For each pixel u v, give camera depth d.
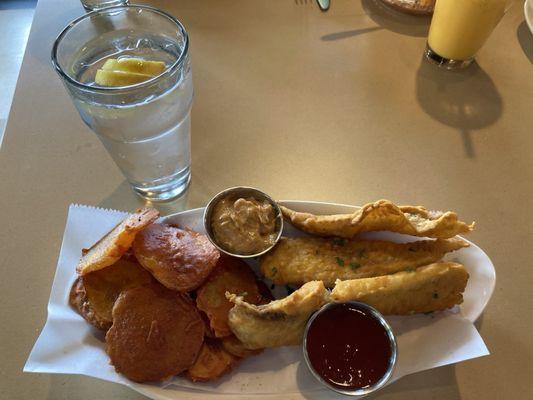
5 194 0.36
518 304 0.32
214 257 0.29
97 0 0.48
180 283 0.28
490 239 0.35
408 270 0.29
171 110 0.28
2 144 0.39
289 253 0.30
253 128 0.41
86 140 0.39
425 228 0.29
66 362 0.26
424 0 0.48
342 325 0.28
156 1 0.50
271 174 0.38
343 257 0.30
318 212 0.32
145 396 0.28
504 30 0.48
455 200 0.37
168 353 0.27
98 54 0.31
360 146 0.40
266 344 0.27
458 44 0.42
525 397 0.28
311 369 0.26
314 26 0.49
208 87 0.43
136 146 0.30
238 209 0.30
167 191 0.36
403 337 0.29
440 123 0.41
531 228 0.35
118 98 0.25
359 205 0.36
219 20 0.49
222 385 0.27
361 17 0.50
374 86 0.44
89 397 0.28
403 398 0.28
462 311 0.29
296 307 0.26
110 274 0.29
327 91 0.43
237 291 0.29
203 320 0.28
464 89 0.44
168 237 0.29
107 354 0.27
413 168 0.38
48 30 0.47
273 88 0.44
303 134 0.40
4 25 0.74
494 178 0.38
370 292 0.27
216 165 0.38
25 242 0.34
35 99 0.42
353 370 0.26
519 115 0.42
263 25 0.49
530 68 0.45
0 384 0.28
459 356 0.27
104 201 0.36
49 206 0.36
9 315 0.31
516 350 0.30
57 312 0.28
